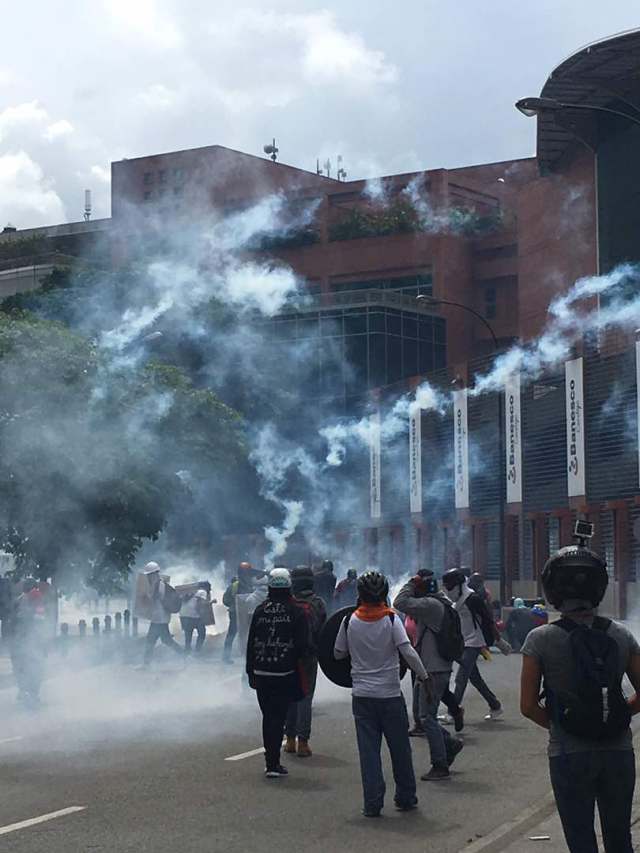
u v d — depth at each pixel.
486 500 61.41
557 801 6.21
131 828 9.83
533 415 57.62
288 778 12.20
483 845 8.85
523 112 23.22
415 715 15.09
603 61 59.38
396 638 10.47
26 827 9.88
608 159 65.75
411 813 10.47
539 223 74.88
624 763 6.12
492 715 16.56
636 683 6.25
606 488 51.41
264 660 12.20
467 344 93.75
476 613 16.19
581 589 6.23
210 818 10.24
